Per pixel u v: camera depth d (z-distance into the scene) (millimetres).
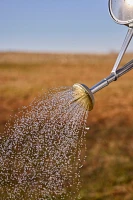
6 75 18484
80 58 28297
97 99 12031
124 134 7723
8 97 12094
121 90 13383
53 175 3854
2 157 3998
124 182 5125
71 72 20156
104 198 4660
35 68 22609
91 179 5105
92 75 18875
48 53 30750
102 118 9430
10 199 3908
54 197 3941
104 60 27000
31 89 13672
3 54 29219
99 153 6277
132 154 6375
